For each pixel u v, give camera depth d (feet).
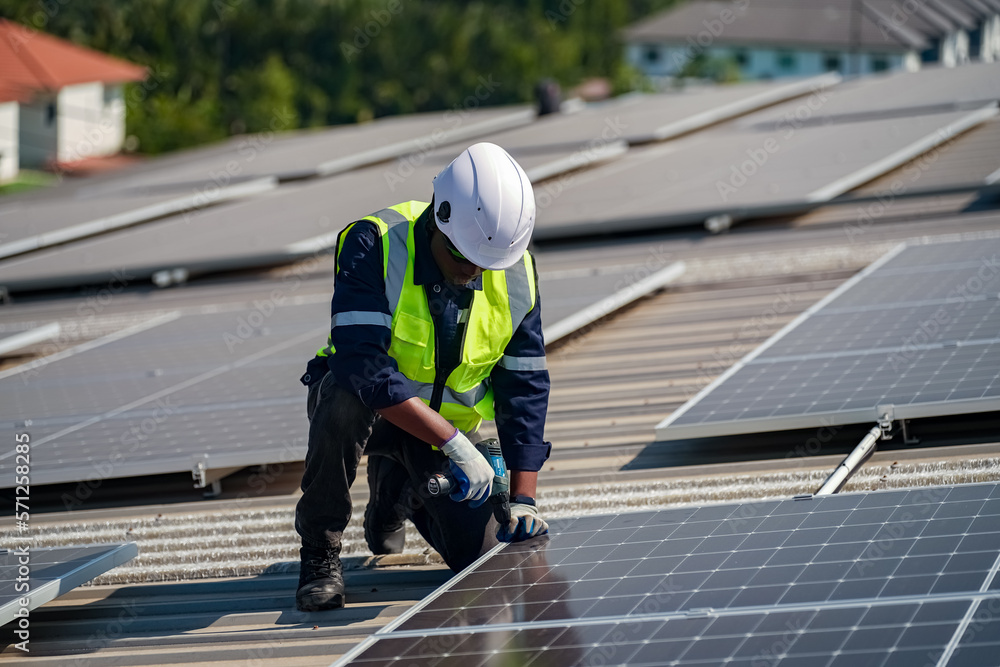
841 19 279.69
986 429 19.19
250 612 16.43
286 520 19.88
